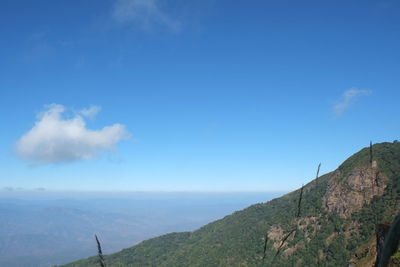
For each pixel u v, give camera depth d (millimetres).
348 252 88812
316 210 118438
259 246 126375
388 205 88812
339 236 96625
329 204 115188
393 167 102250
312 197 130125
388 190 94500
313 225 111125
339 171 127562
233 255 132500
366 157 119312
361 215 98062
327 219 109375
